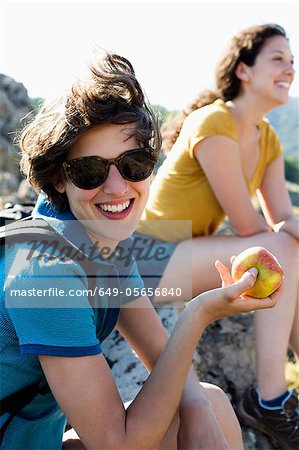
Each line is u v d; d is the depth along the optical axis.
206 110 3.98
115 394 2.08
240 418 3.60
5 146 9.53
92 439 2.06
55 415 2.34
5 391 2.14
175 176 3.99
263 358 3.36
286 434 3.33
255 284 2.31
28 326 2.01
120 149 2.18
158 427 2.10
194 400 2.37
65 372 2.03
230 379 4.04
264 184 4.41
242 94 4.11
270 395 3.34
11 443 2.19
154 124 2.25
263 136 4.26
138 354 2.74
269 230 3.94
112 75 2.16
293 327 3.55
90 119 2.12
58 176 2.24
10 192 8.46
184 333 2.20
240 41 4.07
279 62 4.03
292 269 3.50
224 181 3.87
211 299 2.21
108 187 2.19
